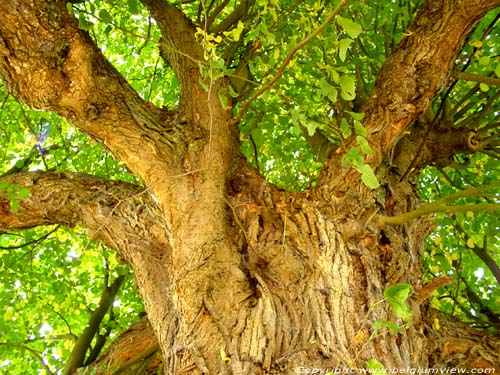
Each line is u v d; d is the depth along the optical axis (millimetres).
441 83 2914
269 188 2893
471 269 5184
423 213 2518
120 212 2893
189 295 2348
